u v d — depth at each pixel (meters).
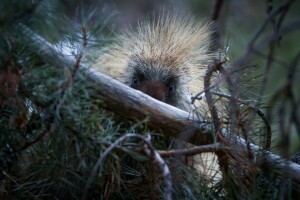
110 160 3.63
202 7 7.09
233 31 6.35
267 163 3.75
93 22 3.79
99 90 3.64
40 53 3.38
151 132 3.78
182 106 4.91
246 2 6.72
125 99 3.71
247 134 3.77
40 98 3.33
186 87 4.96
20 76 3.33
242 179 3.81
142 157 3.39
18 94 3.38
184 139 3.65
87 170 3.71
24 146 3.54
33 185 3.70
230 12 6.53
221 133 3.75
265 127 3.93
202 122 3.77
